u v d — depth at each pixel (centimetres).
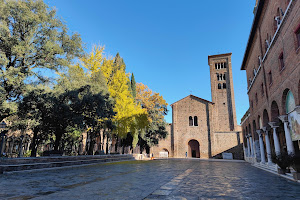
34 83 1395
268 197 586
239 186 778
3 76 1212
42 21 1395
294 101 1027
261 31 1603
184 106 4559
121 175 1073
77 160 1574
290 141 1096
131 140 3372
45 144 2638
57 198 530
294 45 957
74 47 1619
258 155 2053
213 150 4078
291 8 982
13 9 1281
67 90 1489
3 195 552
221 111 4538
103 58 2394
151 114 3897
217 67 4928
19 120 1611
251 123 2225
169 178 985
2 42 1320
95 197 550
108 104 1914
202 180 941
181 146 4338
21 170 1020
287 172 1161
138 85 4228
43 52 1427
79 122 1550
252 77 2064
